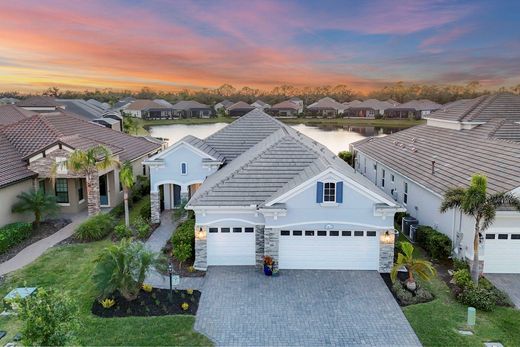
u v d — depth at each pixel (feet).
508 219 58.80
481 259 59.16
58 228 81.25
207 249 62.95
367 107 414.82
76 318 35.14
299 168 67.36
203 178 83.25
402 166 91.15
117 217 88.94
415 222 78.23
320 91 634.43
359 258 61.36
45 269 61.72
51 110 185.57
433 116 112.57
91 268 62.03
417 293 53.01
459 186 66.28
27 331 31.55
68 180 90.58
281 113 432.66
